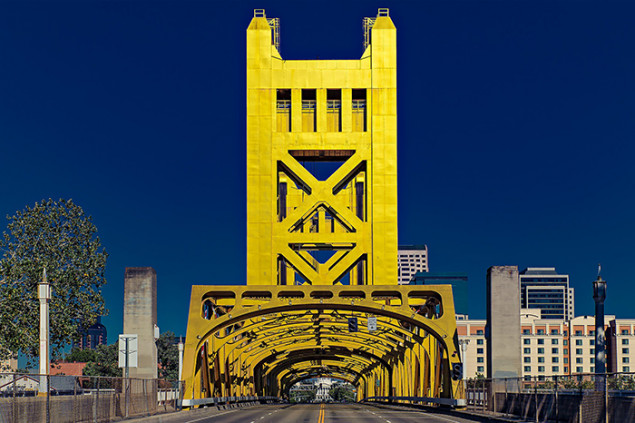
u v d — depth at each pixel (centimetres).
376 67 6216
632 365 15712
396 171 6088
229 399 6003
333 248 6231
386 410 5597
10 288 4881
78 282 5209
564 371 16800
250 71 6200
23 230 5219
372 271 5953
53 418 2433
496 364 4134
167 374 12506
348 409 5928
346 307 4616
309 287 4575
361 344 7375
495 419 3347
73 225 5328
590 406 2391
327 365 11519
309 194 6316
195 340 4519
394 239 5991
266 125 6131
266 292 4641
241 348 6456
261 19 6297
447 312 4534
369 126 6153
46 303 2961
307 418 4038
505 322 4175
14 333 4897
